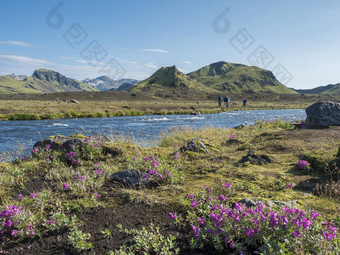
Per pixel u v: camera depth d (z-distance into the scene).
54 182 6.48
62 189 5.89
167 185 5.93
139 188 5.91
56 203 4.98
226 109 60.59
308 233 3.35
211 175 6.63
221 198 4.44
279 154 8.64
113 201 5.21
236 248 3.40
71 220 4.46
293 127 14.92
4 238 4.08
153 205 4.92
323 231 3.37
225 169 7.07
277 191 5.36
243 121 32.75
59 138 9.81
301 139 10.51
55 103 59.66
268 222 3.46
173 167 6.84
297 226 3.37
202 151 9.28
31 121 31.84
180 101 102.00
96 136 10.02
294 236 3.27
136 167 7.16
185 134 14.01
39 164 8.04
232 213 3.73
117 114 43.38
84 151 8.46
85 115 39.69
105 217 4.57
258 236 3.42
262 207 3.83
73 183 6.21
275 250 3.09
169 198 5.19
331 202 4.67
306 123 14.82
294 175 6.39
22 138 18.98
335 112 13.91
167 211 4.65
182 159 8.38
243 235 3.51
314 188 5.44
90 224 4.36
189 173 7.00
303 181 5.88
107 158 8.34
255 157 7.81
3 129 23.84
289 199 4.89
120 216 4.58
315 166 6.66
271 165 7.39
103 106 53.19
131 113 44.84
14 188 6.24
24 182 6.62
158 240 3.69
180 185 5.98
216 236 3.48
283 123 16.05
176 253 3.41
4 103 52.88
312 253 3.12
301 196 5.05
